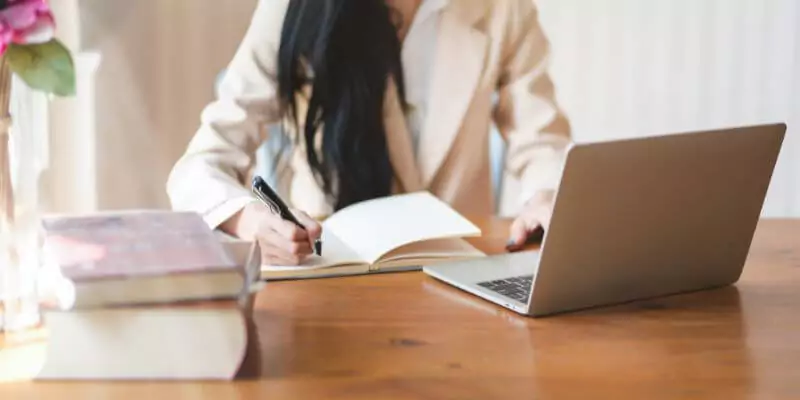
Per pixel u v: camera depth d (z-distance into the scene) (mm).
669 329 1144
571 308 1220
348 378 955
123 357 937
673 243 1263
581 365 1003
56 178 1238
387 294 1299
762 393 927
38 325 1008
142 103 2139
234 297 952
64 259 948
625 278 1246
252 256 1044
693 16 2820
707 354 1047
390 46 2055
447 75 2105
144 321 935
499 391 922
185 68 2314
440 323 1158
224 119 1964
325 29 2018
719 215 1288
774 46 2801
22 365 953
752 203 1316
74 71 1003
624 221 1190
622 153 1142
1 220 1001
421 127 2121
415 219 1565
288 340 1080
